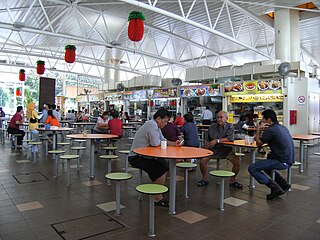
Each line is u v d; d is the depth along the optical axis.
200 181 4.27
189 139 4.87
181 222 2.80
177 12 10.44
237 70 9.02
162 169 3.33
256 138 3.81
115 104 14.73
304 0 8.96
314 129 8.87
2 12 10.31
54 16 11.23
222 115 4.25
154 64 20.73
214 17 10.87
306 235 2.53
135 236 2.45
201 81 10.54
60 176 4.68
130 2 7.30
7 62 20.12
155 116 3.53
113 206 3.21
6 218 2.82
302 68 8.56
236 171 4.19
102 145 8.34
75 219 2.81
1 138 9.99
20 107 7.79
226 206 3.31
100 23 12.27
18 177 4.56
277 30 9.95
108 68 19.48
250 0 9.21
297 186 4.29
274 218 2.94
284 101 8.29
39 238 2.38
